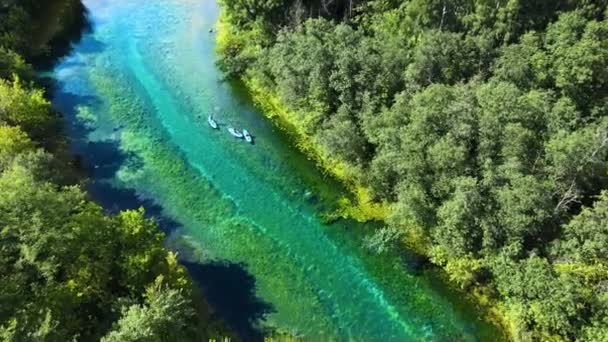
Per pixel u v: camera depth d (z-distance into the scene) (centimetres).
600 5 7025
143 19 10100
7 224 4656
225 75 8688
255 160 7231
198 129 7719
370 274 5859
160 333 4519
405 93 6481
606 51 6228
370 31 7838
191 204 6625
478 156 5734
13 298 4356
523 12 6919
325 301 5612
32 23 9538
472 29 7044
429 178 5806
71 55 9162
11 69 7744
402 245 6069
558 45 6506
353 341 5275
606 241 5028
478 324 5359
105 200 6600
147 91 8419
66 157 7044
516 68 6438
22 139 6141
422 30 7238
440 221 5709
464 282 5606
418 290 5684
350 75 6838
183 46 9394
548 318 4912
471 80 6512
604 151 5562
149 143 7475
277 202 6662
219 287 5709
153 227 5394
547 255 5341
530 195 5216
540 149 5722
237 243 6178
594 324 4788
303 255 6059
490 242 5328
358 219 6406
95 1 10556
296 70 7319
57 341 4219
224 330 5247
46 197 4891
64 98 8225
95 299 4862
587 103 6469
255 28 8588
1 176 5428
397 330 5366
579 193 5512
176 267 5278
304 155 7269
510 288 5181
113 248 5066
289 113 7850
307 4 8275
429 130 5878
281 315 5481
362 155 6731
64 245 4716
